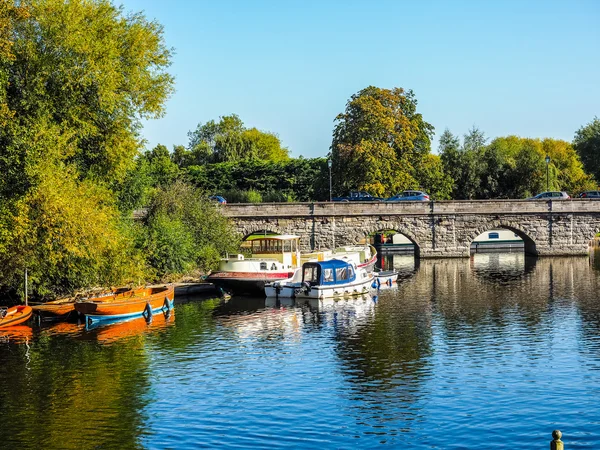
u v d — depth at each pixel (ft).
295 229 238.27
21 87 136.46
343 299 171.01
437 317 145.07
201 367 106.52
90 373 103.30
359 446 76.54
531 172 342.03
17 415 85.81
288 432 80.33
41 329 133.69
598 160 350.43
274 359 111.04
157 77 163.12
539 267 228.63
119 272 143.23
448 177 317.42
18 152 124.98
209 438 78.74
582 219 254.47
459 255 251.60
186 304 165.58
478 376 100.73
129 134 152.76
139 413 86.33
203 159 444.14
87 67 139.54
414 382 98.17
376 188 277.44
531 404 88.63
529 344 119.75
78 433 80.07
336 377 100.94
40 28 139.33
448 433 79.87
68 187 129.29
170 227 187.83
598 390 93.71
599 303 159.74
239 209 232.94
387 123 285.23
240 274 177.88
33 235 123.85
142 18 163.43
